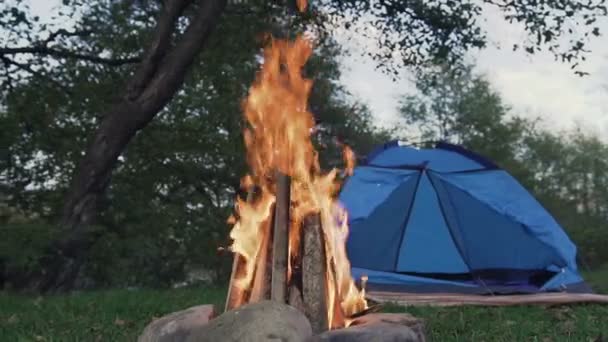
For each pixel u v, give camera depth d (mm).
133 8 18250
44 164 20844
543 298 9164
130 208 22594
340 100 34969
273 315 3371
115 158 14086
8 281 12922
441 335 6527
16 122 18594
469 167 11477
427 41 18328
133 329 6820
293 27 17281
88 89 18000
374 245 10922
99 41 18109
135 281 29281
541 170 65375
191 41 14102
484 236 10844
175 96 21969
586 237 37250
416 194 11273
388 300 9391
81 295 10555
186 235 28219
